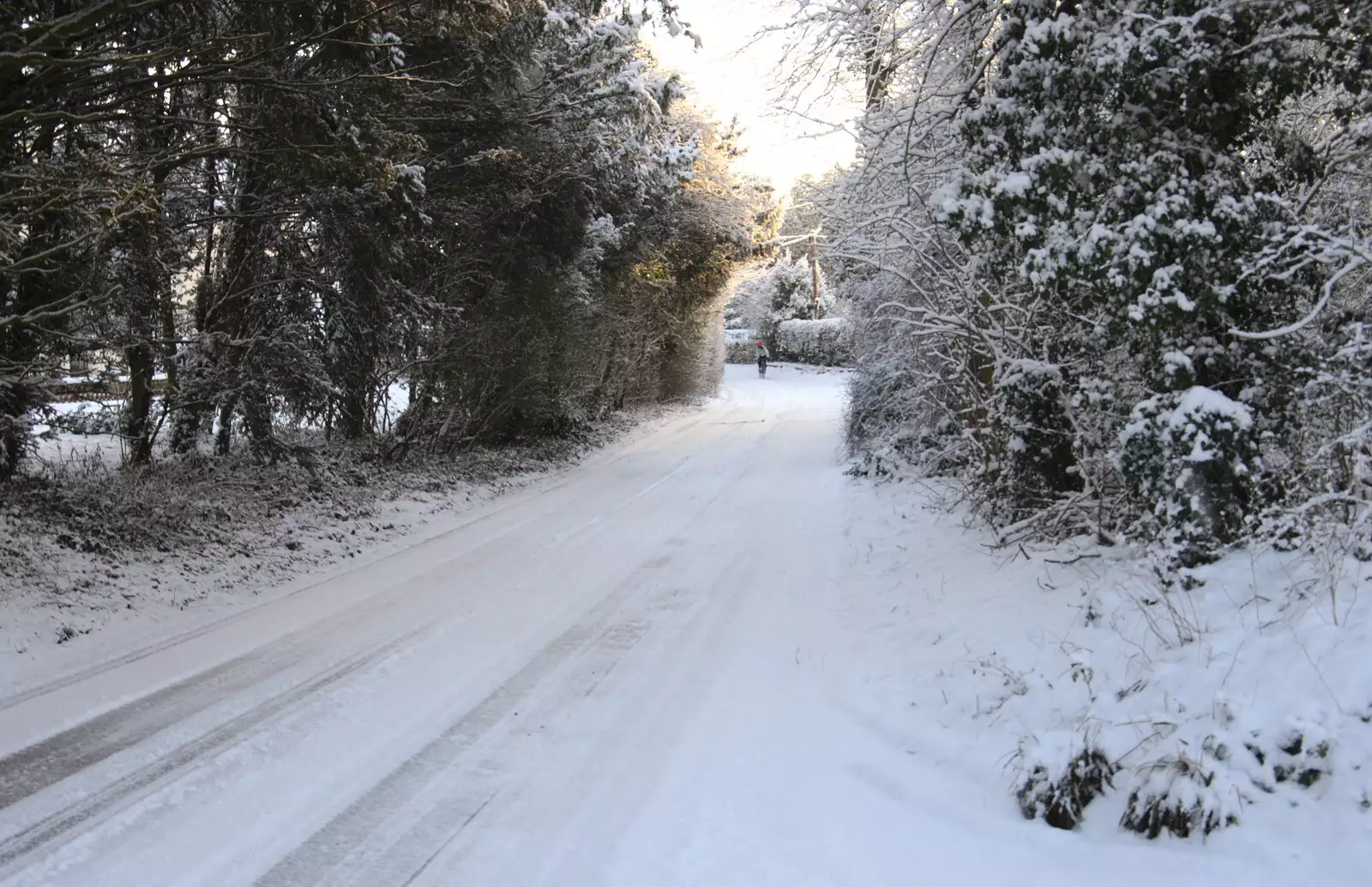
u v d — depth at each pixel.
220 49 7.71
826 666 6.28
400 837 3.93
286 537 10.05
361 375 13.70
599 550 10.37
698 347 34.66
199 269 11.89
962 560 8.20
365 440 15.09
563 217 16.38
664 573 9.20
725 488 15.25
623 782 4.47
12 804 4.14
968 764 4.52
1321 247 5.25
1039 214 5.96
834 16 8.01
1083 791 3.90
